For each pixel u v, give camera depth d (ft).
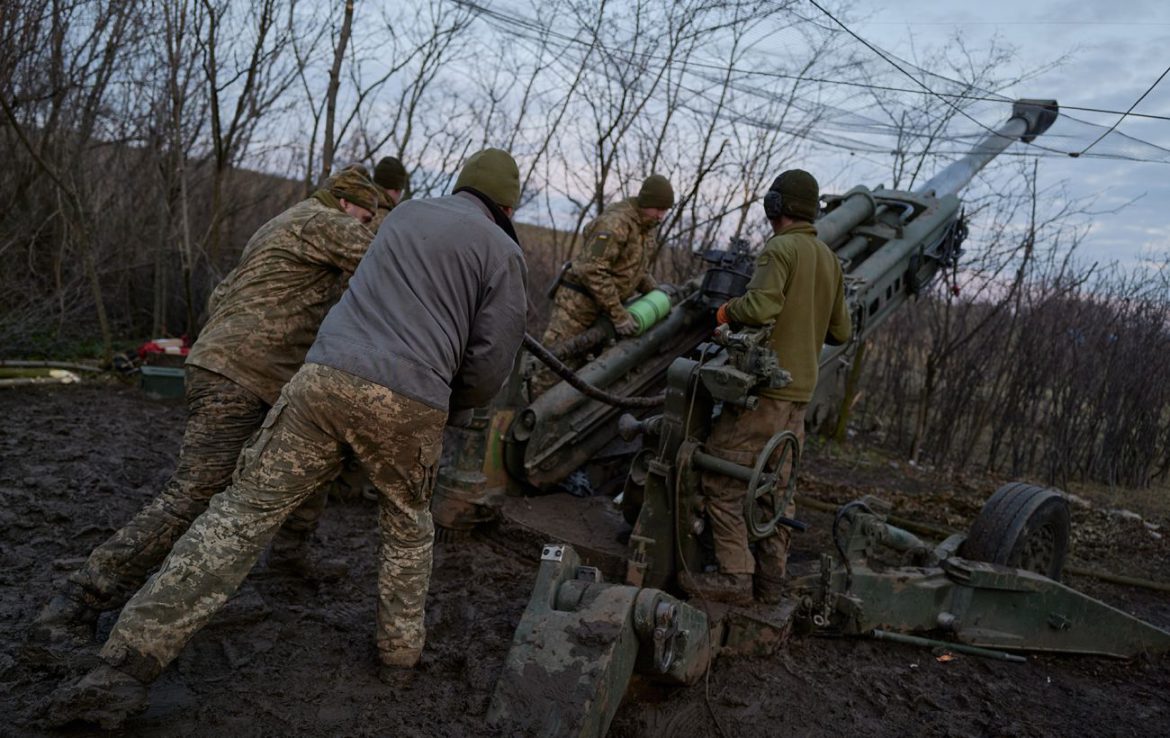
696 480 11.45
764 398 11.21
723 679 10.71
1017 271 25.80
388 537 8.92
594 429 14.99
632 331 15.53
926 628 12.89
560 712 7.85
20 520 12.55
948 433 26.16
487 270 8.39
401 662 9.02
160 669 7.63
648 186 16.01
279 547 11.03
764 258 11.19
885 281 17.22
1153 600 17.02
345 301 8.26
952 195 18.70
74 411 19.86
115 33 24.59
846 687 11.12
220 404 9.20
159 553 8.96
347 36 21.02
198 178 29.84
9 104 23.17
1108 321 25.55
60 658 8.32
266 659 9.18
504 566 12.69
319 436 7.97
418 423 8.04
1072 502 22.76
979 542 14.15
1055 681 12.62
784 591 11.93
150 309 29.01
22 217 25.77
